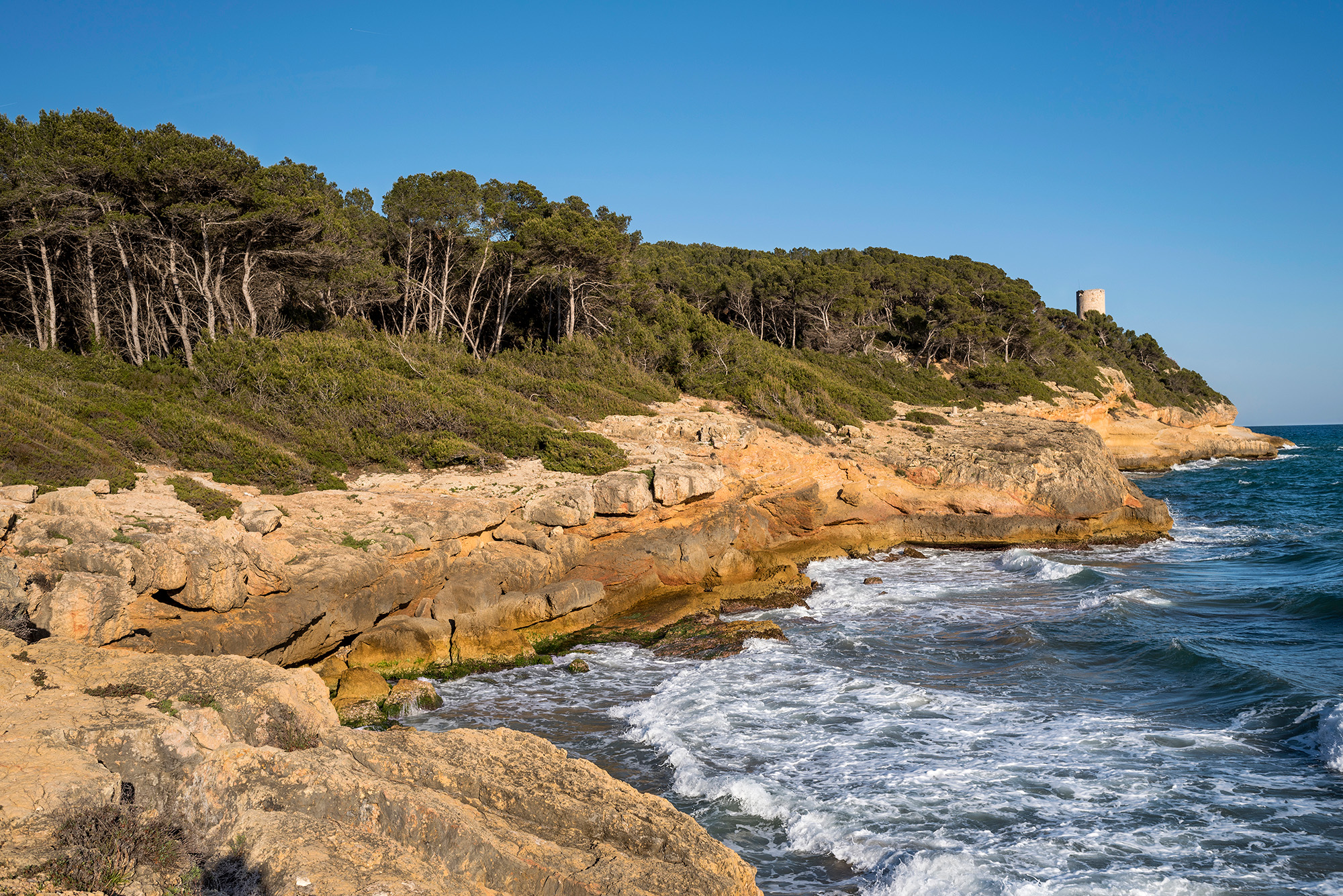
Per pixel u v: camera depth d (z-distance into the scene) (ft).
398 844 24.66
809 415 131.44
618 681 58.13
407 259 131.85
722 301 210.18
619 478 81.15
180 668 34.30
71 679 32.96
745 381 139.33
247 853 23.86
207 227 97.71
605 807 27.96
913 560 101.86
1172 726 47.14
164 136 100.17
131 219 94.02
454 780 29.14
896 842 34.94
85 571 45.32
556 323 156.97
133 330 100.12
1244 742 44.50
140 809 25.64
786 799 38.78
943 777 41.06
